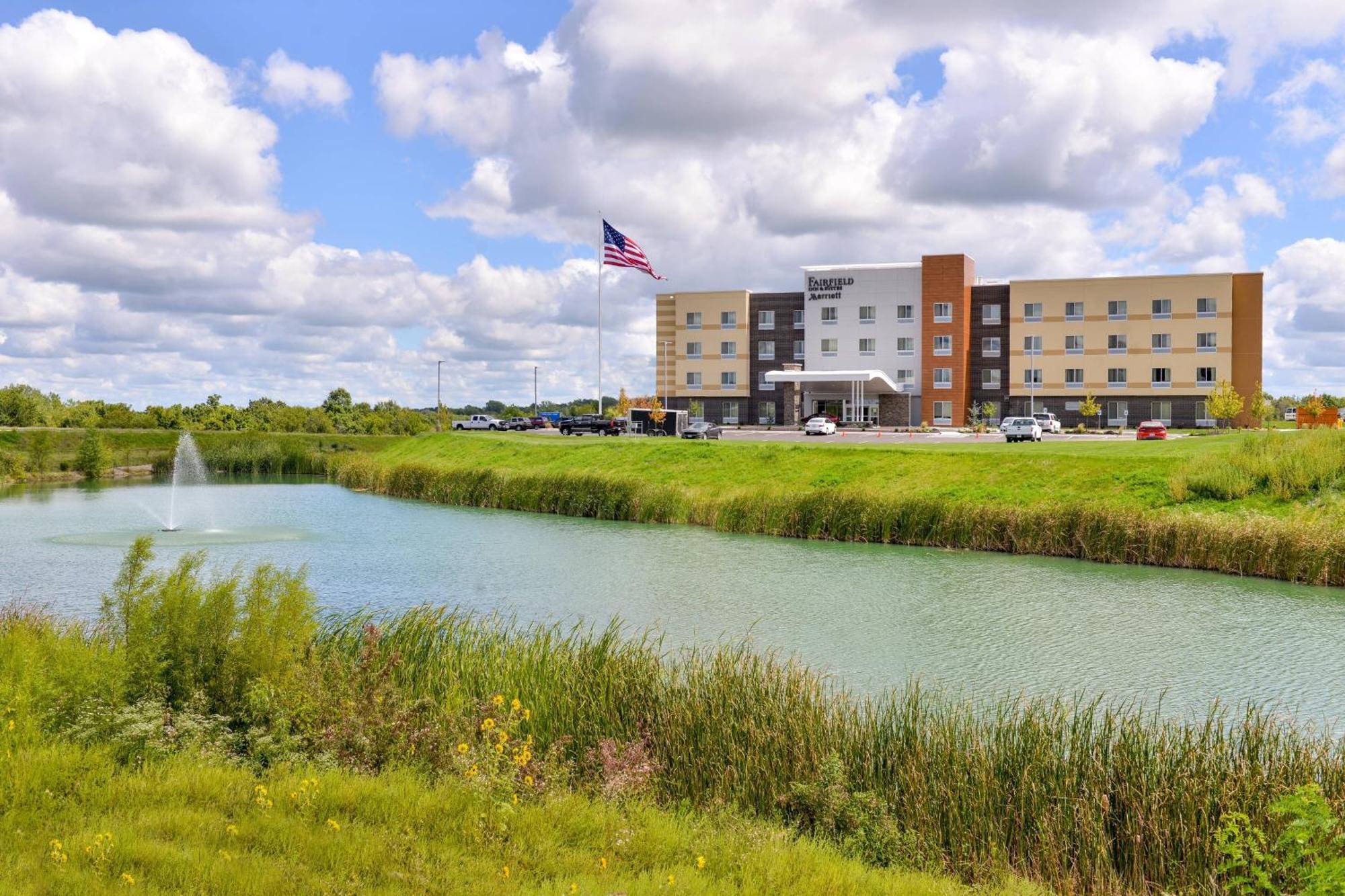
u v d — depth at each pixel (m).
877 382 91.25
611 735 12.00
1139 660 18.41
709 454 50.66
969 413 91.06
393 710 10.95
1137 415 85.75
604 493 43.16
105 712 10.03
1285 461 32.53
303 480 66.25
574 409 160.12
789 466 46.25
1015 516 32.03
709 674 14.05
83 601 23.62
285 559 30.67
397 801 8.49
